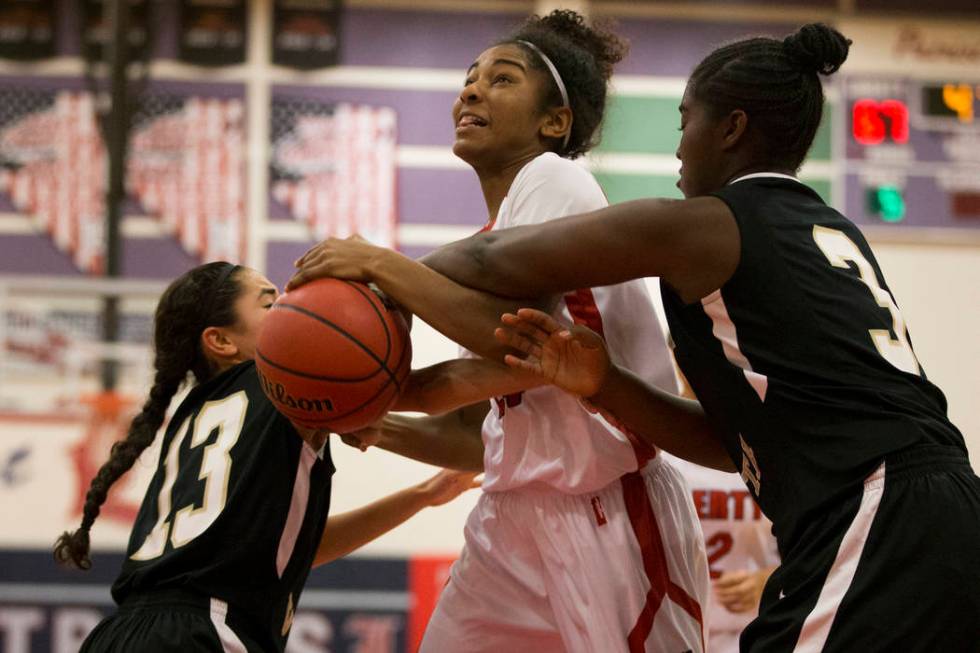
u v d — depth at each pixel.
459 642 3.80
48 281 10.26
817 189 12.36
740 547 5.31
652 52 12.70
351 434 3.57
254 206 12.29
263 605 3.46
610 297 3.62
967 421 11.91
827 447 2.78
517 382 3.31
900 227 12.28
